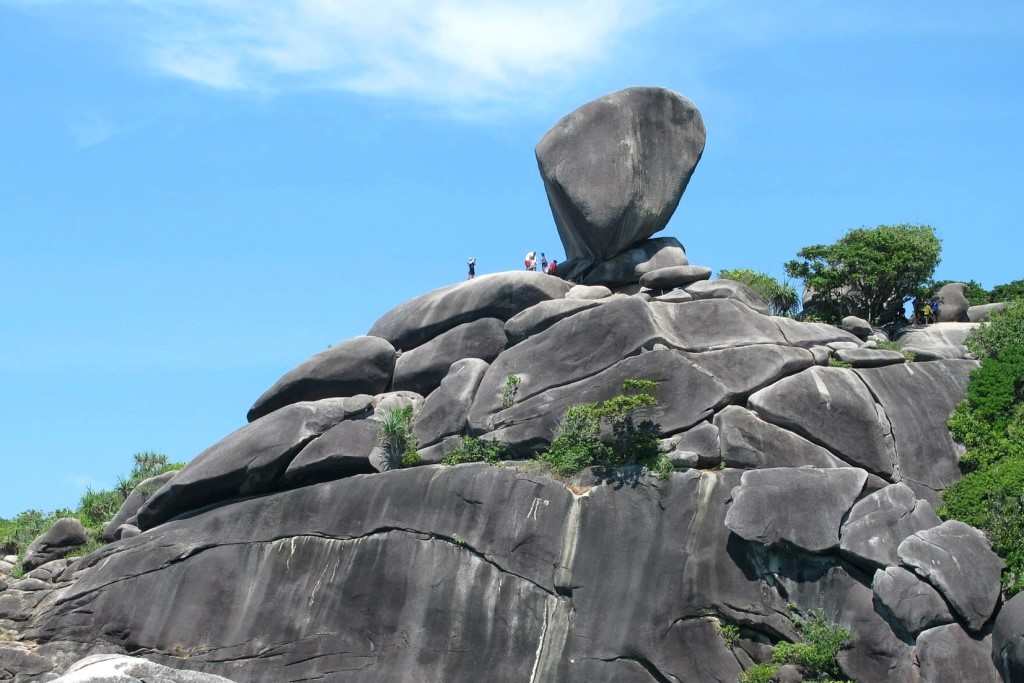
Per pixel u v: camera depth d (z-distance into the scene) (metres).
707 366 41.50
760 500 37.88
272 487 44.34
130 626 42.66
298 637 41.12
